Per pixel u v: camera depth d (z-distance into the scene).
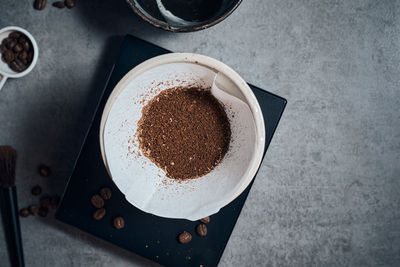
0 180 0.46
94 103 0.48
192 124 0.43
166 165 0.42
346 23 0.48
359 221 0.49
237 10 0.48
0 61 0.46
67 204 0.45
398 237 0.50
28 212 0.48
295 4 0.48
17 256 0.47
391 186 0.50
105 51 0.48
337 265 0.49
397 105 0.49
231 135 0.42
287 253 0.49
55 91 0.48
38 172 0.48
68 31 0.48
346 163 0.49
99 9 0.48
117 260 0.49
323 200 0.49
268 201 0.49
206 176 0.42
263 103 0.44
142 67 0.38
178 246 0.45
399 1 0.48
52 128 0.48
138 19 0.48
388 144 0.49
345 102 0.49
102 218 0.45
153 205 0.40
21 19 0.47
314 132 0.49
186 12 0.44
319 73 0.48
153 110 0.42
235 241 0.49
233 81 0.39
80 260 0.48
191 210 0.39
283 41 0.48
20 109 0.48
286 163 0.49
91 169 0.45
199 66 0.39
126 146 0.40
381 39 0.49
